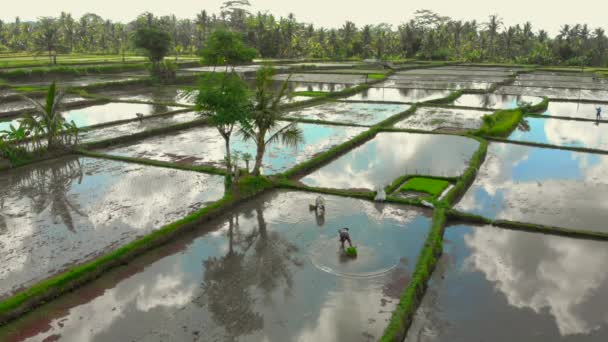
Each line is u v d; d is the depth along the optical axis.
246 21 138.38
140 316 14.65
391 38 155.50
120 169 29.53
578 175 28.88
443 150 34.59
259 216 22.62
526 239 20.12
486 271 17.44
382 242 19.61
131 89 70.50
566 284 16.52
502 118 45.31
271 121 25.66
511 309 15.09
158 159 32.06
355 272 17.14
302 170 29.11
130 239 19.70
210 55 47.50
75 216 22.06
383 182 27.52
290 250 19.05
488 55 145.00
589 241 19.91
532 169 30.19
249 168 29.52
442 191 25.48
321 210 22.42
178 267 17.73
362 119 46.44
